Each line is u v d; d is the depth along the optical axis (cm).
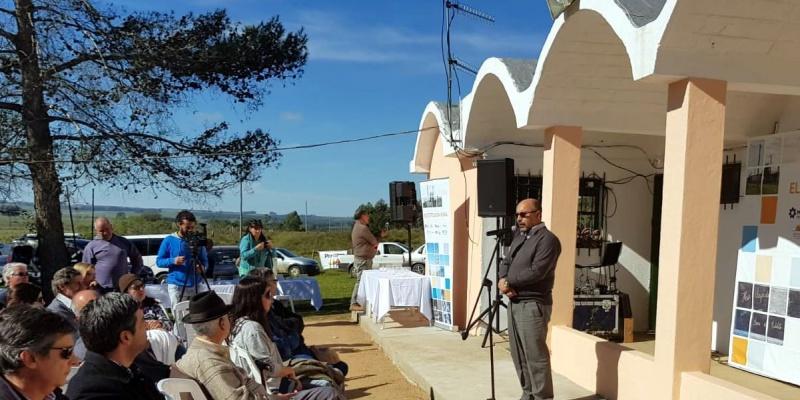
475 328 827
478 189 674
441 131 880
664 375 433
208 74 1279
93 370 263
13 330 203
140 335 274
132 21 1203
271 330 505
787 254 611
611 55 561
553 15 527
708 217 427
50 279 1187
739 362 661
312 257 3575
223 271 1839
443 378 595
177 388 312
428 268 910
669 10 396
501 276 504
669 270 432
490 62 701
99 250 717
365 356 779
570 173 625
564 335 588
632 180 895
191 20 1277
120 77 1176
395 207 1059
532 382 479
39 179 1171
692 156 423
